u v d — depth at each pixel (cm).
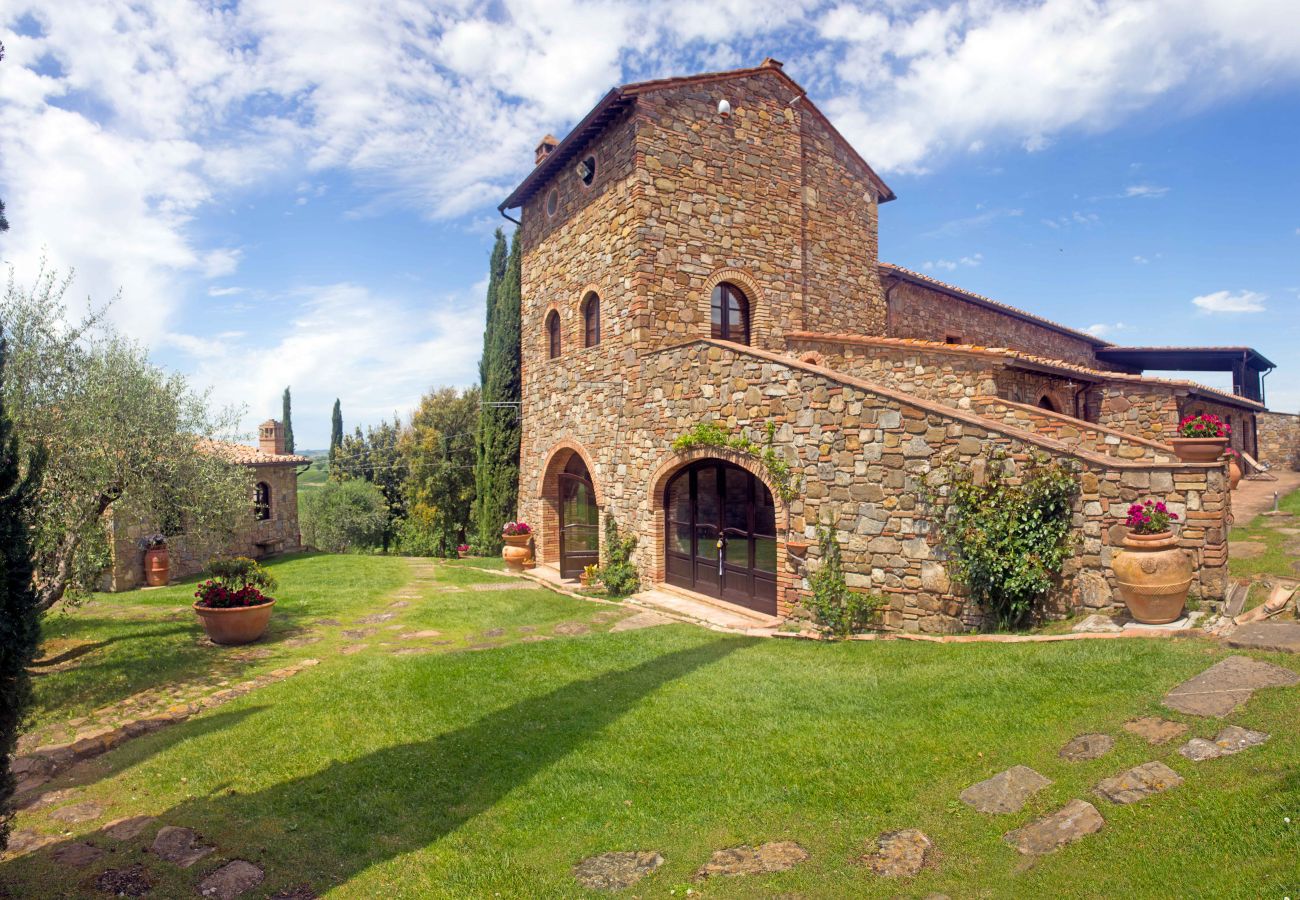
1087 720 488
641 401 1294
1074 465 742
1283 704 440
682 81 1286
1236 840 335
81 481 838
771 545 1070
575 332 1516
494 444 2277
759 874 394
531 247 1734
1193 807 367
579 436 1511
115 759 583
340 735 619
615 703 676
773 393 1034
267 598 1001
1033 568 750
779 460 1025
